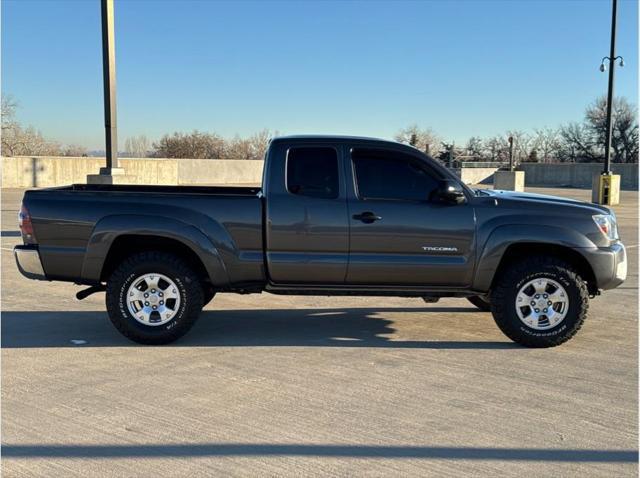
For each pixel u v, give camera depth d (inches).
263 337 257.9
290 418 172.2
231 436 160.6
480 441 159.0
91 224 242.2
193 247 241.4
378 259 243.9
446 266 244.1
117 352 235.0
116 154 552.4
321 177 245.8
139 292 243.6
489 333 268.1
